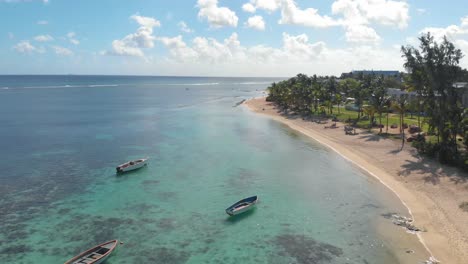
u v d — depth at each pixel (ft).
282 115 460.55
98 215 151.64
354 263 114.01
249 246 126.41
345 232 134.62
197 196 173.78
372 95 342.85
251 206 157.38
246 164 228.22
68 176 204.33
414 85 260.83
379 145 259.39
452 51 224.94
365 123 346.13
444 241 123.54
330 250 122.31
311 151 261.65
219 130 354.95
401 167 206.08
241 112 512.22
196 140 305.12
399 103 301.02
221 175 206.08
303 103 479.82
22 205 161.79
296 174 207.00
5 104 602.03
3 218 147.95
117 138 314.35
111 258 118.42
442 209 148.05
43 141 300.20
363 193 173.88
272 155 250.98
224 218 149.07
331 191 178.09
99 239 131.23
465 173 184.75
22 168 219.00
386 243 124.98
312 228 138.72
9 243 127.85
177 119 437.17
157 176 204.74
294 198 169.58
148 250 123.75
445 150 205.36
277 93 576.20
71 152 261.24
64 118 442.91
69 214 152.46
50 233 135.54
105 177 203.00
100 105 611.06
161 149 271.28
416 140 248.52
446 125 206.90
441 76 225.97
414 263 111.96
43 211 155.43
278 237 132.36
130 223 144.25
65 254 121.29
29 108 548.72
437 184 174.60
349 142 279.49
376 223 140.56
